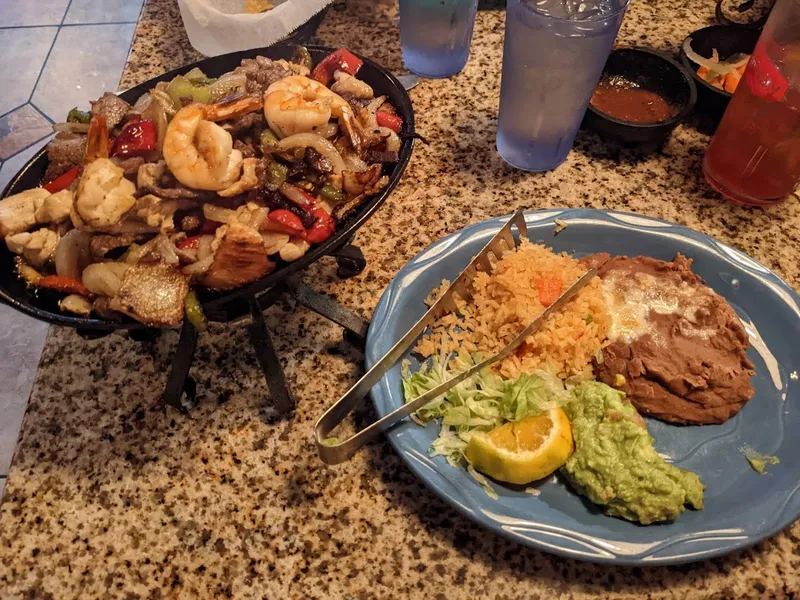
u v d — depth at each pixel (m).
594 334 0.42
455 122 0.61
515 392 0.39
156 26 0.71
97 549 0.38
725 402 0.40
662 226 0.47
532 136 0.54
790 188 0.52
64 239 0.38
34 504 0.40
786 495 0.36
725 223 0.53
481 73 0.65
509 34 0.49
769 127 0.48
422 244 0.52
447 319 0.44
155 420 0.43
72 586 0.37
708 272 0.46
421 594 0.36
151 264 0.37
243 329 0.47
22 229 0.39
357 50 0.67
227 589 0.36
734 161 0.52
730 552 0.34
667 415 0.40
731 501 0.37
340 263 0.49
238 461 0.41
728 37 0.62
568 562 0.37
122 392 0.44
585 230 0.48
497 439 0.37
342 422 0.42
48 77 1.04
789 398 0.41
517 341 0.40
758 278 0.45
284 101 0.40
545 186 0.56
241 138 0.42
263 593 0.36
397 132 0.46
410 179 0.56
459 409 0.39
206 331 0.47
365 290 0.49
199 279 0.37
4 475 0.67
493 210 0.54
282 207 0.39
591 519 0.36
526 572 0.37
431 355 0.43
